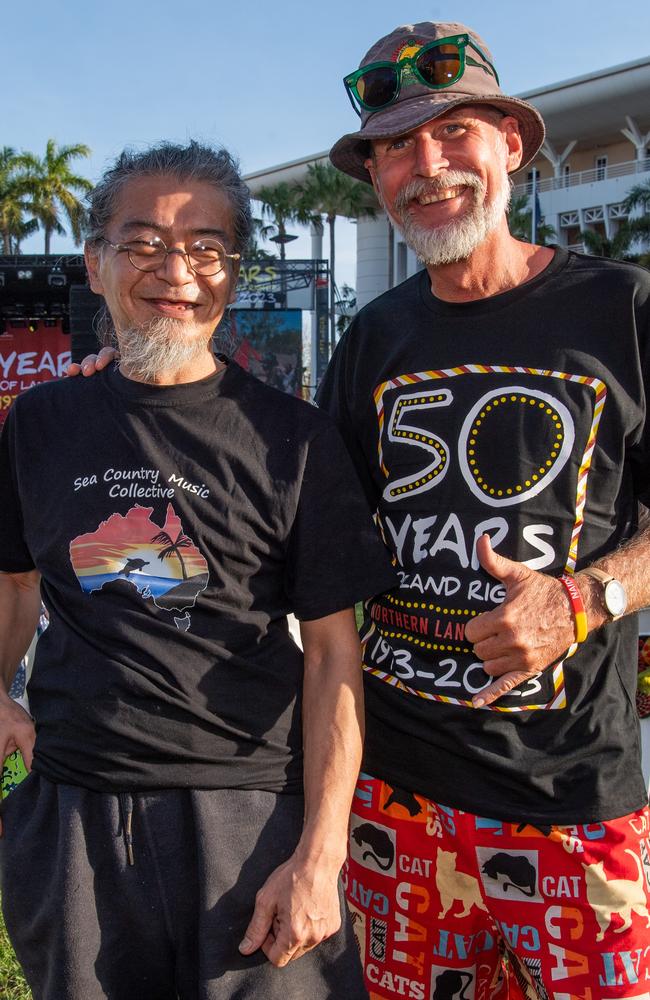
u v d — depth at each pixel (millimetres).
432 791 1798
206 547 1579
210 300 1689
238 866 1512
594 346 1758
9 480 1775
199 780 1521
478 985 1931
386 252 46594
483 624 1597
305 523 1650
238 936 1495
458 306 1867
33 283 9930
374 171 2072
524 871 1729
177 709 1515
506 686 1603
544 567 1731
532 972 1771
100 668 1539
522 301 1821
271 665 1630
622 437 1752
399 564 1860
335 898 1502
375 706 1876
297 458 1654
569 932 1716
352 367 2061
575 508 1737
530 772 1697
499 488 1752
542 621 1585
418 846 1849
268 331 19062
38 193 32688
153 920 1507
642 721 2479
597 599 1637
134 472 1609
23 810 1617
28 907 1545
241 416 1667
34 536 1672
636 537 1771
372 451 1965
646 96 44969
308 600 1646
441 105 1755
